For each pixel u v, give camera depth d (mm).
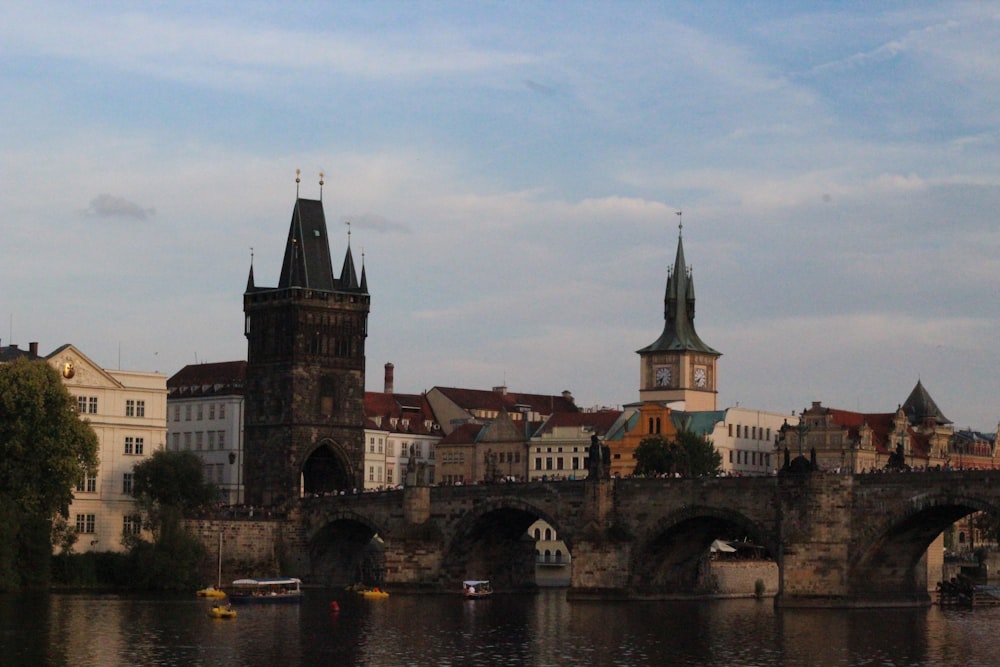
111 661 166375
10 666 162000
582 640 188125
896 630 199375
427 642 185625
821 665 169625
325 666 166250
